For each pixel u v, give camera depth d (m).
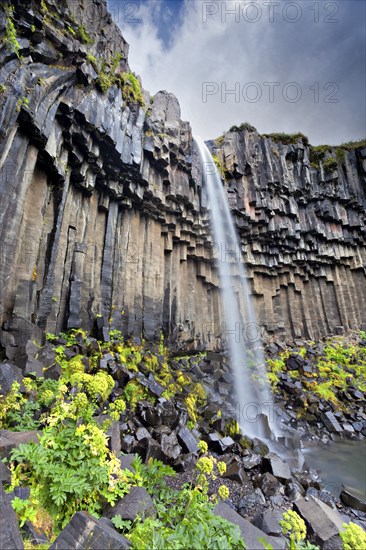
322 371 17.98
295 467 9.30
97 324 11.14
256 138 22.88
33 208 8.70
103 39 11.65
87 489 3.10
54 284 9.75
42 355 7.70
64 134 9.73
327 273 25.16
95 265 12.11
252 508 6.23
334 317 24.44
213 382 13.52
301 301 23.81
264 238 21.97
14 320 7.40
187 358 15.30
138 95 13.70
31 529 2.73
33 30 7.96
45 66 8.46
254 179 21.11
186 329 16.83
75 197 11.32
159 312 15.10
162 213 15.78
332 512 4.77
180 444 7.68
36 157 8.51
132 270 13.77
